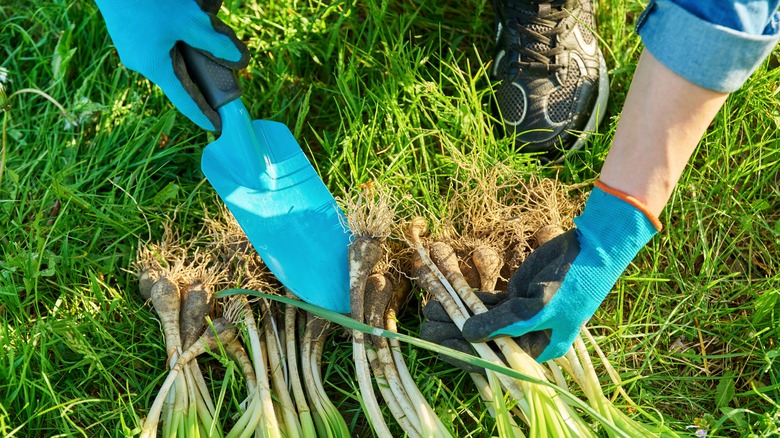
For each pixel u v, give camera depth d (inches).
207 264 43.3
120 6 40.1
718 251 42.9
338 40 47.7
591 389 39.4
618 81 47.2
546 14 45.0
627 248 36.9
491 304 40.2
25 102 47.6
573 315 37.7
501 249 42.1
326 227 42.0
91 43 48.4
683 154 35.9
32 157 46.4
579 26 45.6
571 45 45.3
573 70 45.3
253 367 41.2
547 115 45.3
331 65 48.5
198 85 42.3
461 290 40.1
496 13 46.7
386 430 38.9
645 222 36.6
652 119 35.4
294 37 48.1
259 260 42.2
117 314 43.1
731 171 44.5
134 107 47.0
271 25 48.5
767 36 34.2
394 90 46.1
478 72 45.7
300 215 42.2
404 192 44.8
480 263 41.0
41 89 47.9
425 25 48.7
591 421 40.3
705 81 34.6
